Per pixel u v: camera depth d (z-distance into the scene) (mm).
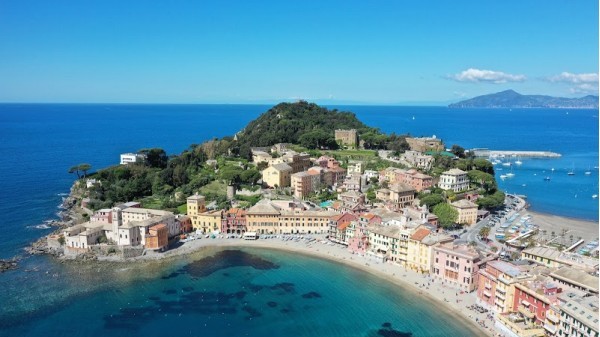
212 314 182250
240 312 184125
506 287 174750
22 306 184625
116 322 174250
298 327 173250
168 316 180000
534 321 164375
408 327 172875
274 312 184625
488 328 169875
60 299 191875
